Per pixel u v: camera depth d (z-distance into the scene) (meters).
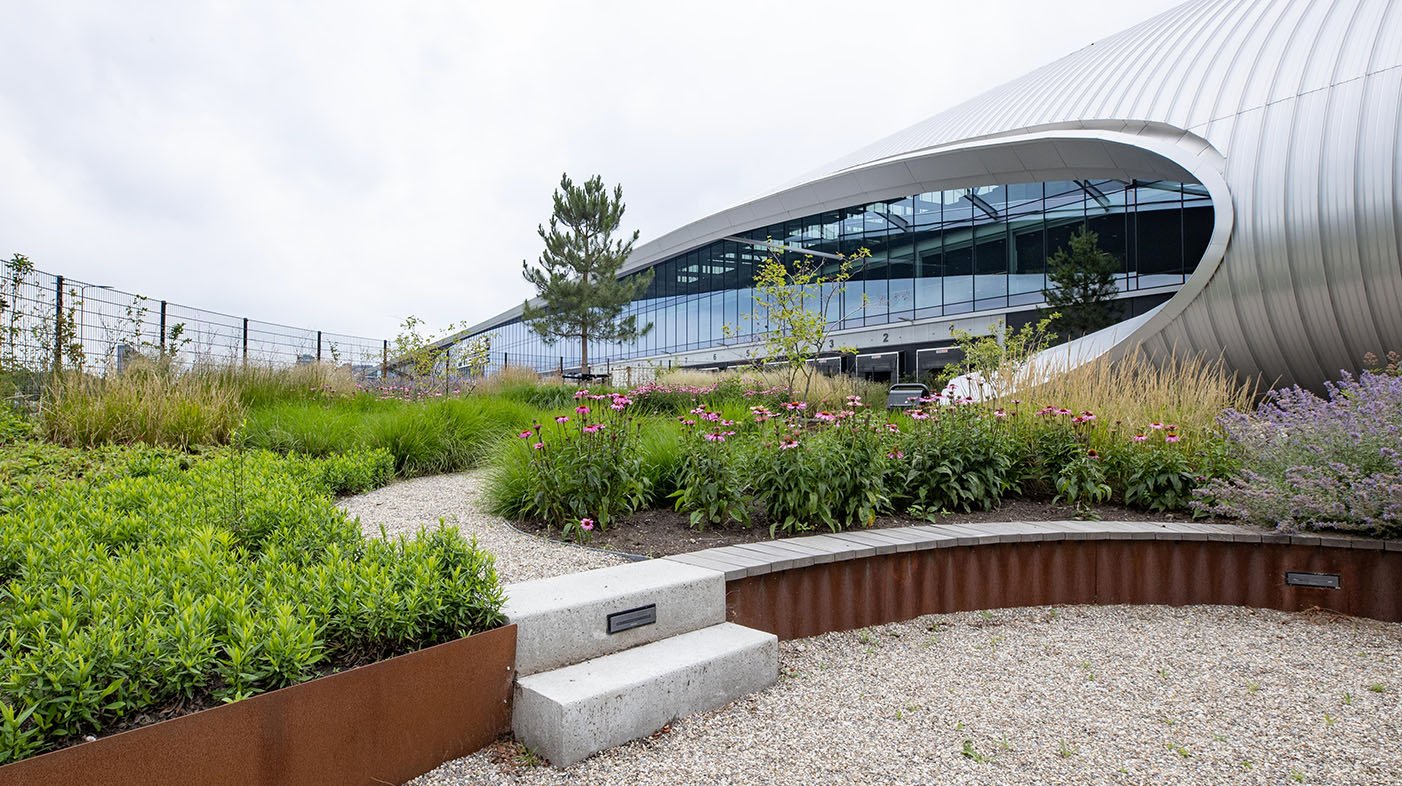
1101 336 15.07
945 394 5.91
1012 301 22.91
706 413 4.86
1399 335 11.88
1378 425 4.65
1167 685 3.08
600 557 3.72
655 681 2.52
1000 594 4.23
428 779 2.13
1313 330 12.74
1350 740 2.56
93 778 1.46
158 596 2.00
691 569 3.25
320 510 3.23
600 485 4.32
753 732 2.54
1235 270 13.39
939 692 2.96
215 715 1.66
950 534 4.22
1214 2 18.50
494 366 20.44
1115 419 5.78
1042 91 21.72
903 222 25.80
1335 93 12.80
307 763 1.85
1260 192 13.17
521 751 2.33
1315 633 3.86
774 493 4.41
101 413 5.91
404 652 2.26
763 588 3.42
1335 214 12.22
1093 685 3.06
